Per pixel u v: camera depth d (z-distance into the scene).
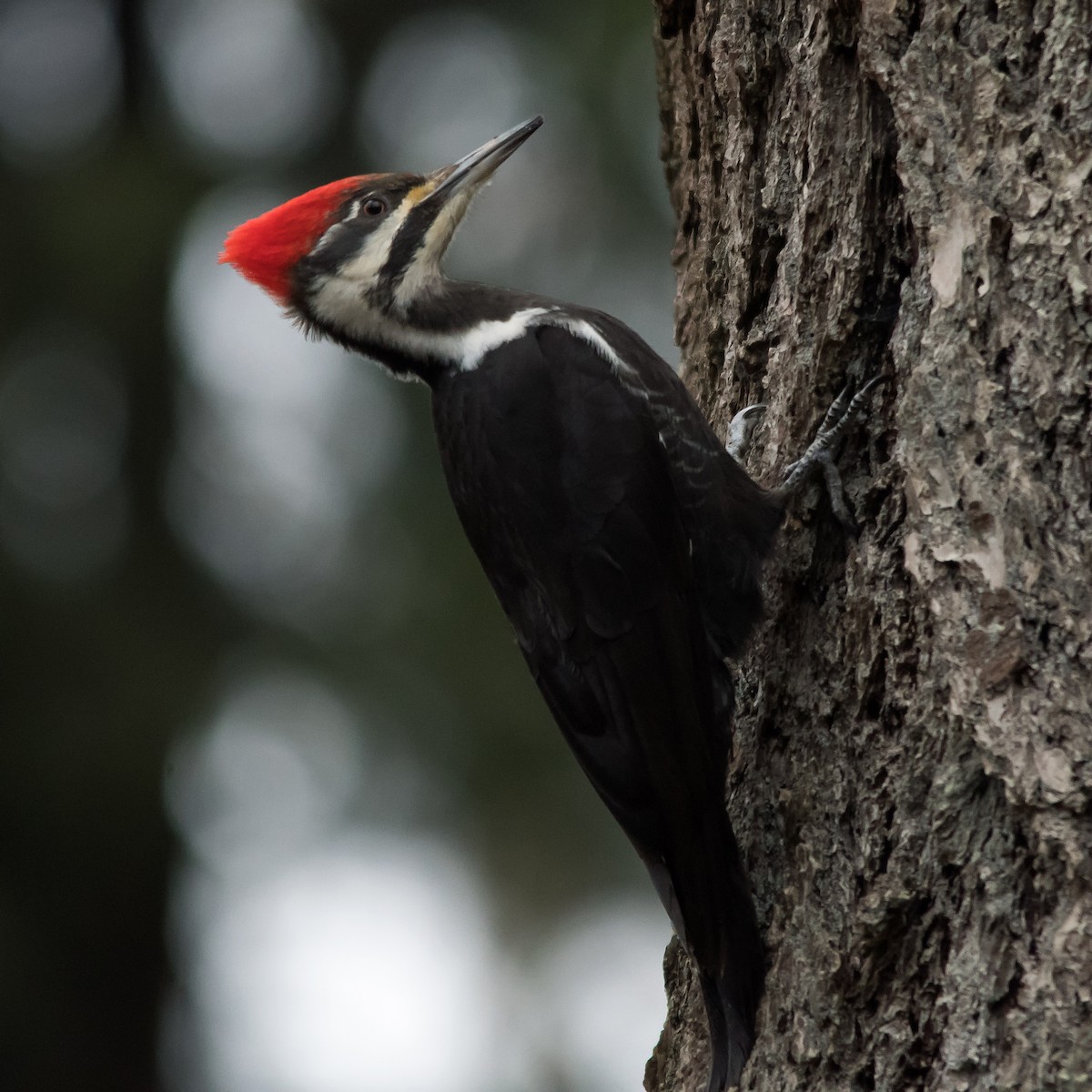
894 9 7.18
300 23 18.69
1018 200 6.64
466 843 16.27
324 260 9.46
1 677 16.78
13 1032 17.20
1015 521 6.43
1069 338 6.44
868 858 6.98
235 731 16.31
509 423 8.45
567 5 17.25
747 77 8.57
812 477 7.82
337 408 16.59
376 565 16.25
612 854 16.28
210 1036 17.72
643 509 8.14
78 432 17.44
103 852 16.81
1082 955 6.04
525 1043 15.98
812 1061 6.99
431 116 17.50
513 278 16.22
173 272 17.33
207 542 16.95
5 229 17.50
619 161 16.36
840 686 7.46
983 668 6.38
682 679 7.96
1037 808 6.18
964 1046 6.31
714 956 7.33
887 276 7.69
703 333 9.46
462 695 15.97
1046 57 6.67
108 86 18.92
